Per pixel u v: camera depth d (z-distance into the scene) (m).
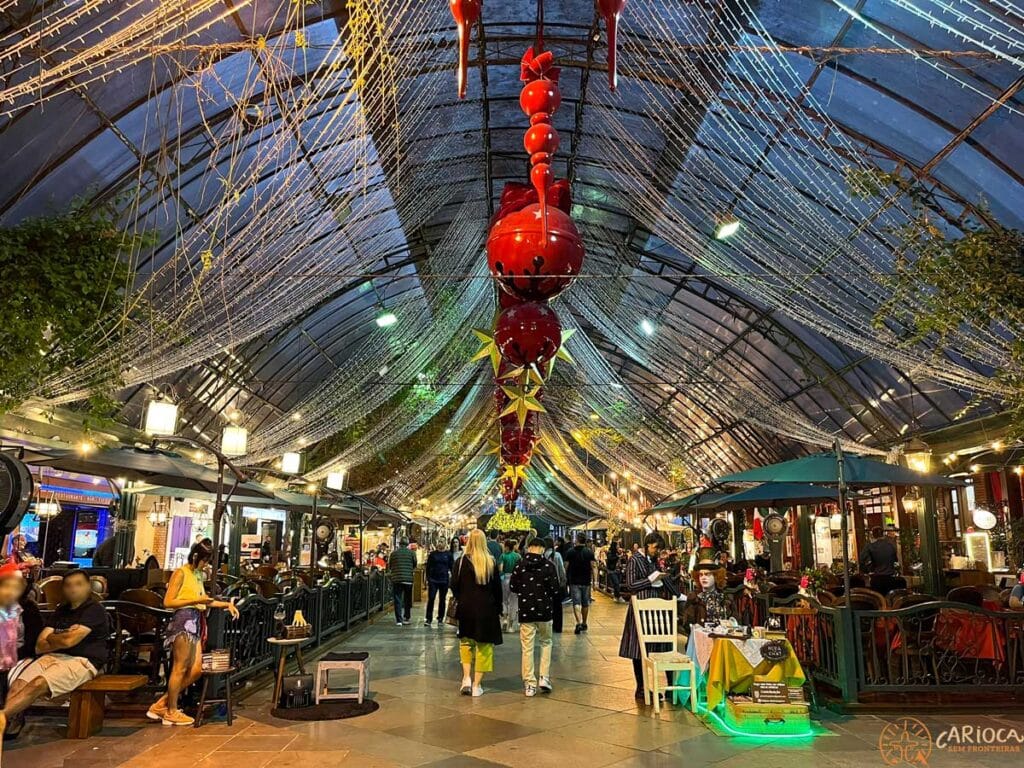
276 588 10.11
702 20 8.30
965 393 12.77
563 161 14.23
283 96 8.85
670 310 18.84
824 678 7.75
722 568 12.88
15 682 5.66
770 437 21.16
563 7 9.61
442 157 13.04
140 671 7.86
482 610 7.72
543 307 3.49
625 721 6.66
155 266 10.22
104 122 8.18
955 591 8.52
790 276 10.98
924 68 7.79
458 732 6.26
